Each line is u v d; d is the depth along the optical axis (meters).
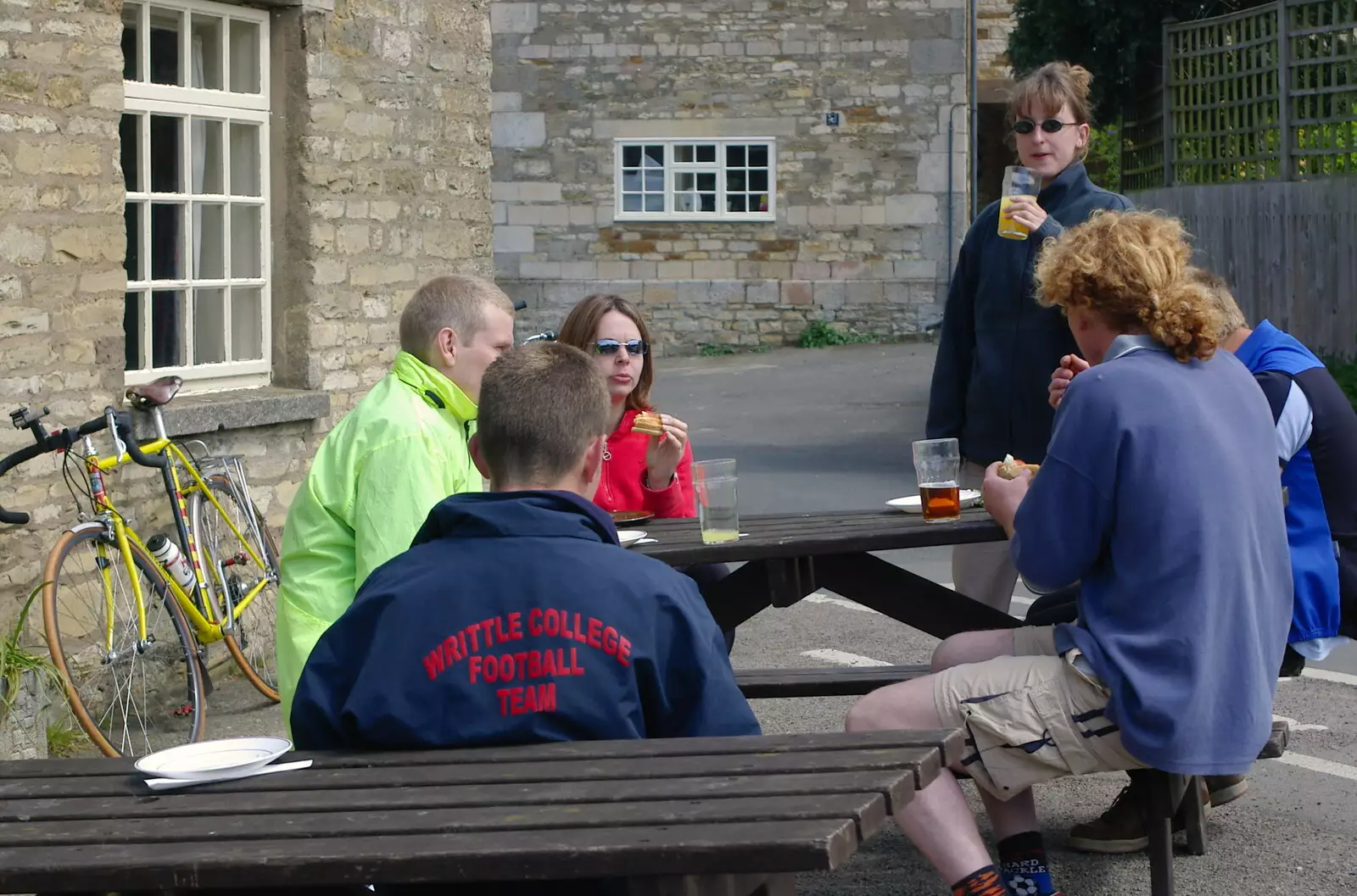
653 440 5.02
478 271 8.50
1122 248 3.45
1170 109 17.05
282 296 7.21
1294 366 4.18
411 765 2.54
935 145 22.20
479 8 8.39
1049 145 5.15
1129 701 3.22
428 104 7.98
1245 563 3.25
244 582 6.76
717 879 2.49
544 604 2.59
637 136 22.55
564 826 2.20
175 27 6.70
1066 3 17.45
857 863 4.47
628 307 5.02
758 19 22.22
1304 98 14.62
